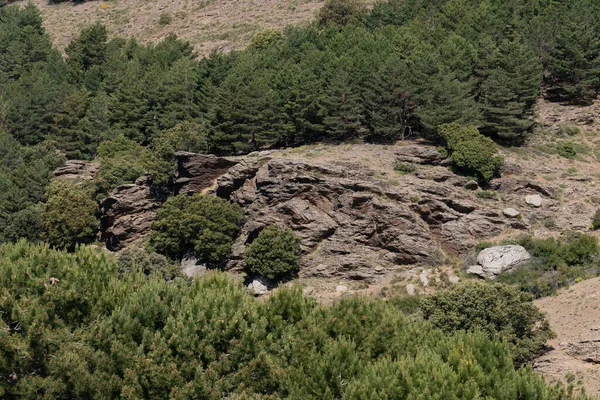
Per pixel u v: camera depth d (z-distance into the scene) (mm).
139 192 83188
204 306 34000
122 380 31047
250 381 32094
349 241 70562
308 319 35219
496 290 50094
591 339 48562
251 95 89250
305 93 86938
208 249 73188
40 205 87438
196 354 32500
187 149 88625
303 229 71500
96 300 34125
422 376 29750
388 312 36750
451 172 76812
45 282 32969
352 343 33406
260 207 74688
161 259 73375
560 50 98875
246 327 33312
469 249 68875
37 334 30656
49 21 195000
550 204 73500
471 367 30141
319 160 76438
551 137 90188
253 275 70750
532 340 48781
